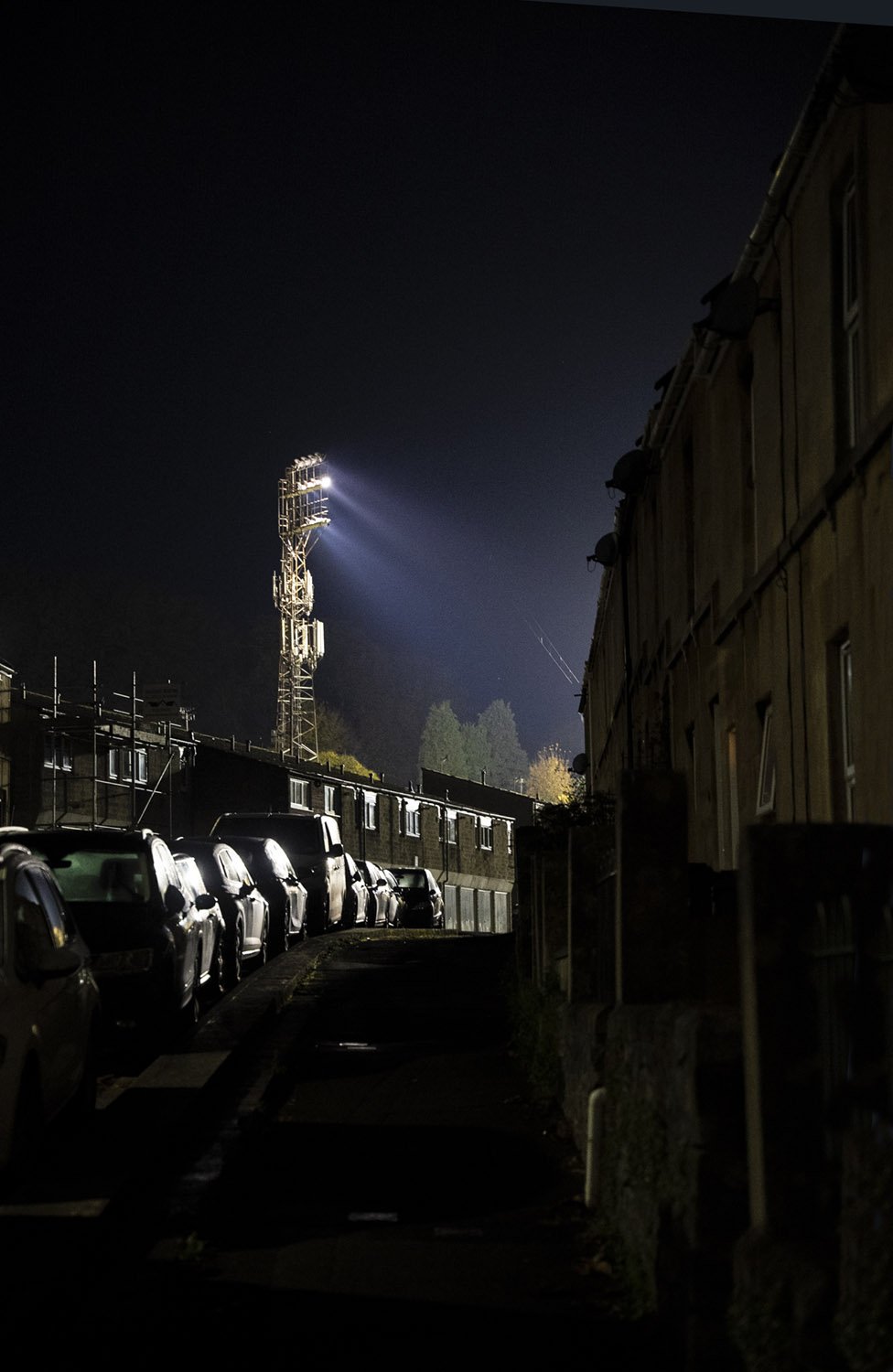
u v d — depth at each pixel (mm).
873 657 9336
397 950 22797
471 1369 5301
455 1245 6957
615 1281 6242
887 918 4355
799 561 11430
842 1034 4312
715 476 15164
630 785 7258
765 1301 4172
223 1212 7656
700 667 16312
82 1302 6172
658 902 7176
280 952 23500
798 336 11539
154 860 14406
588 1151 7582
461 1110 10273
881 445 9070
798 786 11508
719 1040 5039
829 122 10242
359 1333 5723
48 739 48250
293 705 95062
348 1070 12016
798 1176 4281
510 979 15969
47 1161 8320
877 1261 3529
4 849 9422
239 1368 5391
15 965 8641
